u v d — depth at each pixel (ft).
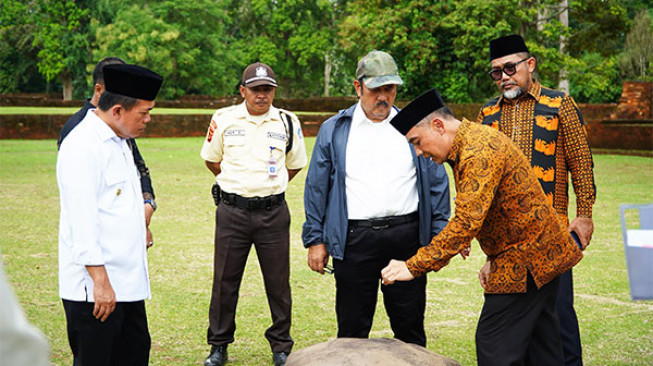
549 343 10.27
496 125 13.80
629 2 126.62
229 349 15.44
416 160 12.72
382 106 12.44
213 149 14.84
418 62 91.66
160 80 10.32
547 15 95.45
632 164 57.82
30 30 172.45
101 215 10.15
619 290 20.12
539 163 13.20
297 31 173.06
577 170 13.17
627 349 15.34
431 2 91.86
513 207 9.72
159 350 15.15
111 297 9.90
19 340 3.37
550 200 13.17
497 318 10.03
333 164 12.91
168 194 38.42
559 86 94.79
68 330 10.29
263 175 14.30
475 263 23.62
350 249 12.81
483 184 9.41
